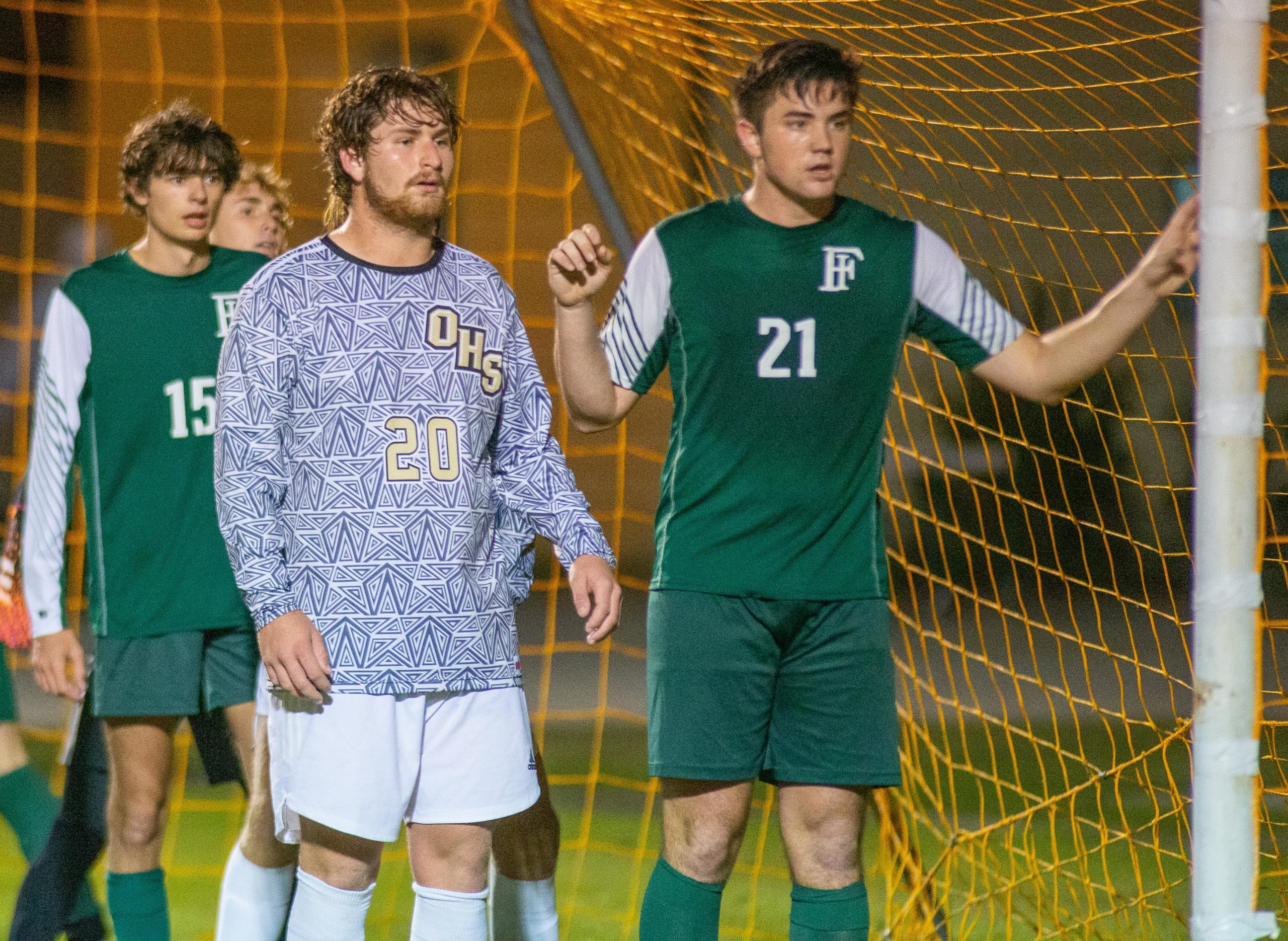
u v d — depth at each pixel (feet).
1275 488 68.13
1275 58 45.09
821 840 30.91
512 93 94.07
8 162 107.45
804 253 29.71
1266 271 30.86
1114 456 59.72
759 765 30.89
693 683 30.22
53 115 107.24
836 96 28.58
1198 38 56.90
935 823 56.08
